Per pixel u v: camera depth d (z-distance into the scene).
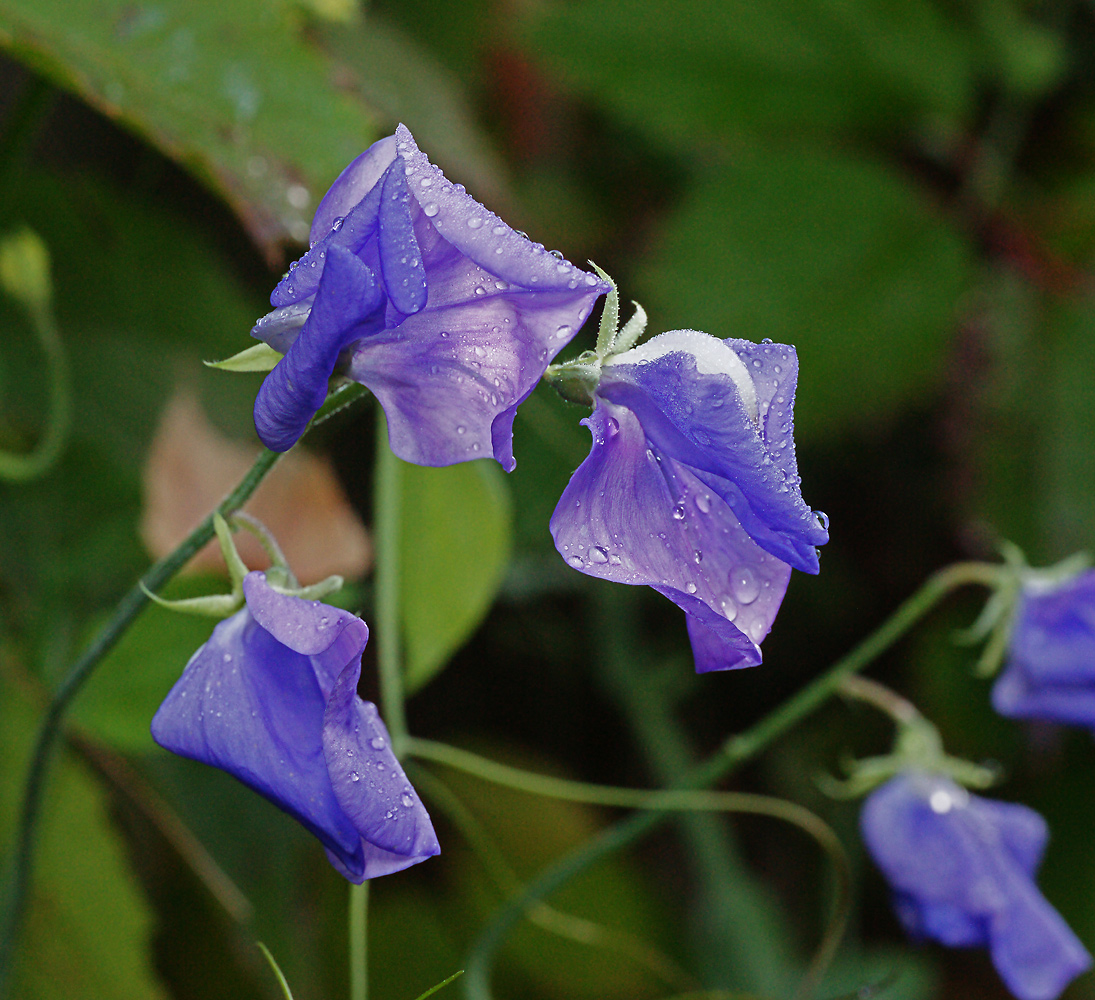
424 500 0.60
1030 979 0.58
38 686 0.60
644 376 0.48
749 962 0.76
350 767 0.47
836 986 0.80
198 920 0.66
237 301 0.75
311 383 0.47
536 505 0.80
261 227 0.57
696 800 0.59
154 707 0.57
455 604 0.60
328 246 0.47
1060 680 0.59
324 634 0.47
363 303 0.46
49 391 0.68
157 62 0.58
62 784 0.60
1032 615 0.59
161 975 0.65
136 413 0.70
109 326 0.71
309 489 0.63
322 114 0.58
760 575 0.49
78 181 0.71
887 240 0.85
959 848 0.58
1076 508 0.84
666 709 0.84
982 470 0.85
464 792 0.80
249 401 0.73
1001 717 0.85
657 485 0.49
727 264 0.84
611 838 0.59
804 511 0.47
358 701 0.48
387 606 0.59
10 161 0.62
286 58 0.58
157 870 0.66
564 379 0.49
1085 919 0.81
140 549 0.67
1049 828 0.83
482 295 0.48
